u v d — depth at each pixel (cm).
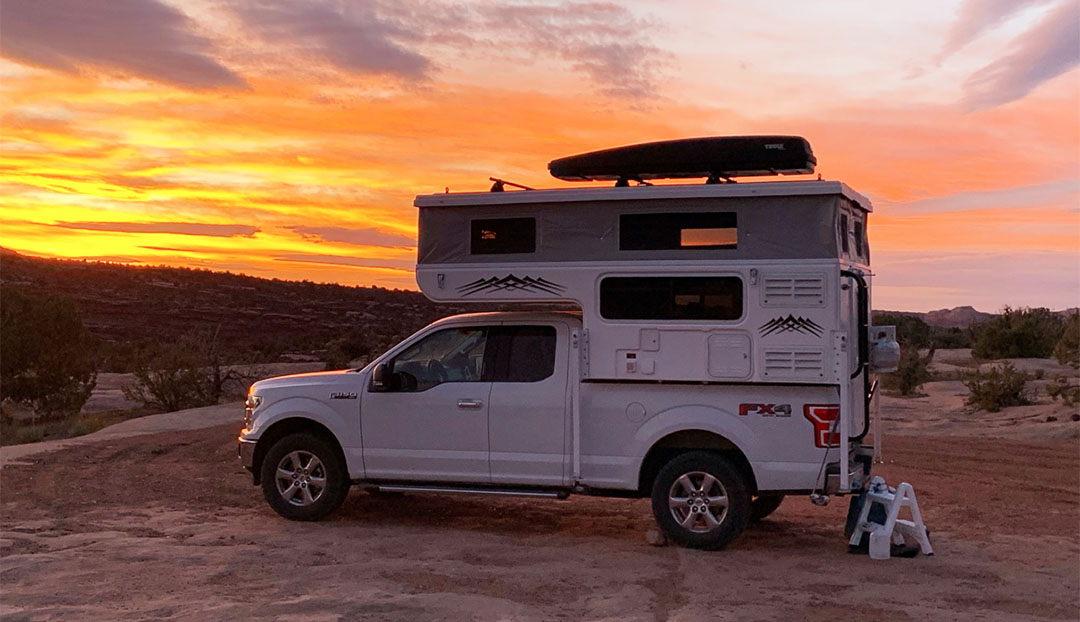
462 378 906
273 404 956
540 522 969
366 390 925
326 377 953
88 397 2523
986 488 1169
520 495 876
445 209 891
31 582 721
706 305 825
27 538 872
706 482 824
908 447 1538
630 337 837
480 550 831
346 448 927
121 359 3756
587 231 855
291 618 630
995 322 3859
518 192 867
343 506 1038
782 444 805
